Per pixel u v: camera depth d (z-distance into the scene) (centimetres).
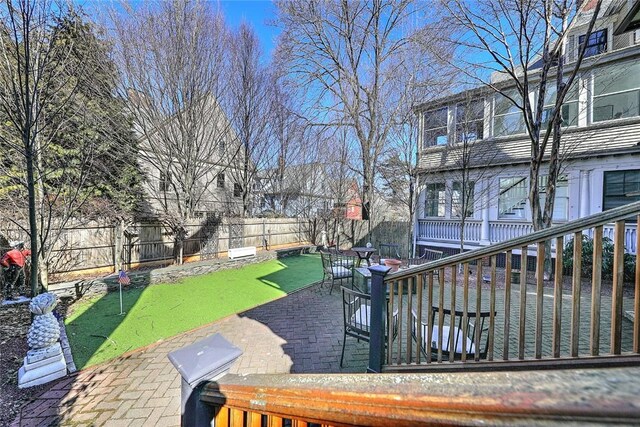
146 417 227
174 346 352
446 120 937
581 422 40
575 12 584
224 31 1020
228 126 1122
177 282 664
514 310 446
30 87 380
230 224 952
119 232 654
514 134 843
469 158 791
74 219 600
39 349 281
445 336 282
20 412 233
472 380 60
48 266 554
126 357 324
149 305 504
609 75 734
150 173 999
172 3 861
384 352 259
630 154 691
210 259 844
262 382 100
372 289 258
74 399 249
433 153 971
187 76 896
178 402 246
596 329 167
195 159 963
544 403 45
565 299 491
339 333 391
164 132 905
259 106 1252
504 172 852
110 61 764
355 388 75
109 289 571
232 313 472
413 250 995
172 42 867
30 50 360
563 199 784
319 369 298
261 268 848
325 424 79
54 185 611
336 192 1427
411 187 952
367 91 1137
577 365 169
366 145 1140
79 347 347
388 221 1252
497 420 49
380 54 1077
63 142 604
